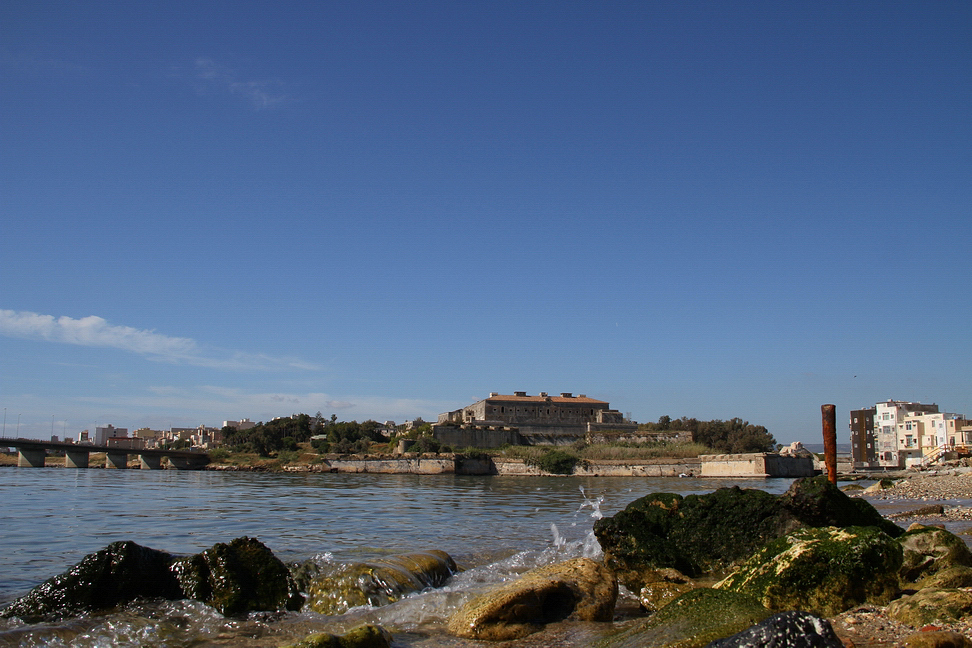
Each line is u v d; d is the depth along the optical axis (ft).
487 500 174.19
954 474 249.96
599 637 39.17
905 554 51.31
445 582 56.59
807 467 421.59
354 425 602.03
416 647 38.24
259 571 48.06
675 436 554.46
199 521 107.34
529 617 41.78
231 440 620.08
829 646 23.91
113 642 38.75
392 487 262.67
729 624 31.07
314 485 277.64
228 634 40.81
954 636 29.89
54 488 220.43
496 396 581.94
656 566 54.19
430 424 537.65
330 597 47.50
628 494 210.38
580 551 73.77
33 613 42.63
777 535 54.95
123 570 45.34
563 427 556.51
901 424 516.32
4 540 80.84
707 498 59.82
